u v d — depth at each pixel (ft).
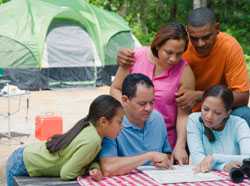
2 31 54.60
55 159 11.53
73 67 57.21
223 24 90.99
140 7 91.76
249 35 89.40
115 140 12.33
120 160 11.65
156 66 13.98
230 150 12.84
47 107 43.88
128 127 12.53
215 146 12.91
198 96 13.83
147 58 14.10
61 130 29.99
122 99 12.39
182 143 13.56
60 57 56.70
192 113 13.48
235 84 14.57
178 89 13.87
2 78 53.88
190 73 13.94
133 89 12.07
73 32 57.67
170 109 13.93
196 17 13.58
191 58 14.65
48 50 56.03
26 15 56.70
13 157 12.26
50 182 11.32
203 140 13.01
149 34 89.40
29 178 11.77
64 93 53.36
